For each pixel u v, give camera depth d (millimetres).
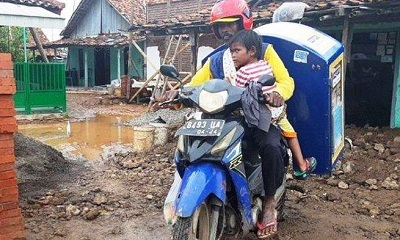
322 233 4273
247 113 3100
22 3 15750
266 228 3436
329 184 5699
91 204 5043
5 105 3520
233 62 3646
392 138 7574
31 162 6500
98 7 27812
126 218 4629
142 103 18141
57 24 13539
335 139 4207
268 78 3141
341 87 4328
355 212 4836
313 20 8031
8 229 3627
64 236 4164
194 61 12117
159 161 7051
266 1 11695
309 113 4023
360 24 8992
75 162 7375
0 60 3451
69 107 16688
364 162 6297
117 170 6715
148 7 22016
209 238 3068
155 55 18469
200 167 2996
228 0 3980
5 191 3592
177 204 2887
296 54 3912
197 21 10812
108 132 11156
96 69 27062
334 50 4102
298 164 3873
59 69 13852
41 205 5012
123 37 23328
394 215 4715
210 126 2990
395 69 8539
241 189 3121
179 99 3314
